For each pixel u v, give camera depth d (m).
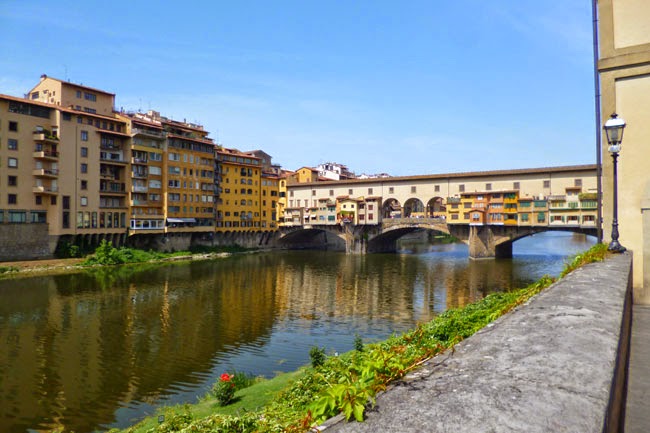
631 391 5.70
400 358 3.37
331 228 102.38
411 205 146.25
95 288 50.09
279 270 68.88
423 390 2.59
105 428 18.73
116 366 26.52
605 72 12.59
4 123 60.22
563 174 75.56
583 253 10.41
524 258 80.56
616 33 12.46
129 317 38.28
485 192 80.19
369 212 95.88
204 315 39.72
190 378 24.66
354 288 54.09
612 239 11.18
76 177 67.88
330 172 139.75
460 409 2.22
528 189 79.19
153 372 25.56
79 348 29.75
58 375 24.94
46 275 56.47
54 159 64.69
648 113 11.99
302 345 31.09
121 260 69.25
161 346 30.53
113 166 73.88
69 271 59.91
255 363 27.25
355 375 3.34
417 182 93.62
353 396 2.48
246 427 8.29
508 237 79.25
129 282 54.50
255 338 32.75
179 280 57.38
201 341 31.83
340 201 99.88
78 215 68.00
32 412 20.30
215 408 17.58
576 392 2.36
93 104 73.81
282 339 32.56
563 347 3.17
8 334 32.62
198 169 86.69
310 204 110.00
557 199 73.62
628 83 12.29
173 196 81.69
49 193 63.97
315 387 9.83
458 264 73.81
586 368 2.73
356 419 2.29
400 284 56.56
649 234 11.88
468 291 51.56
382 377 2.92
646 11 12.09
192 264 73.38
